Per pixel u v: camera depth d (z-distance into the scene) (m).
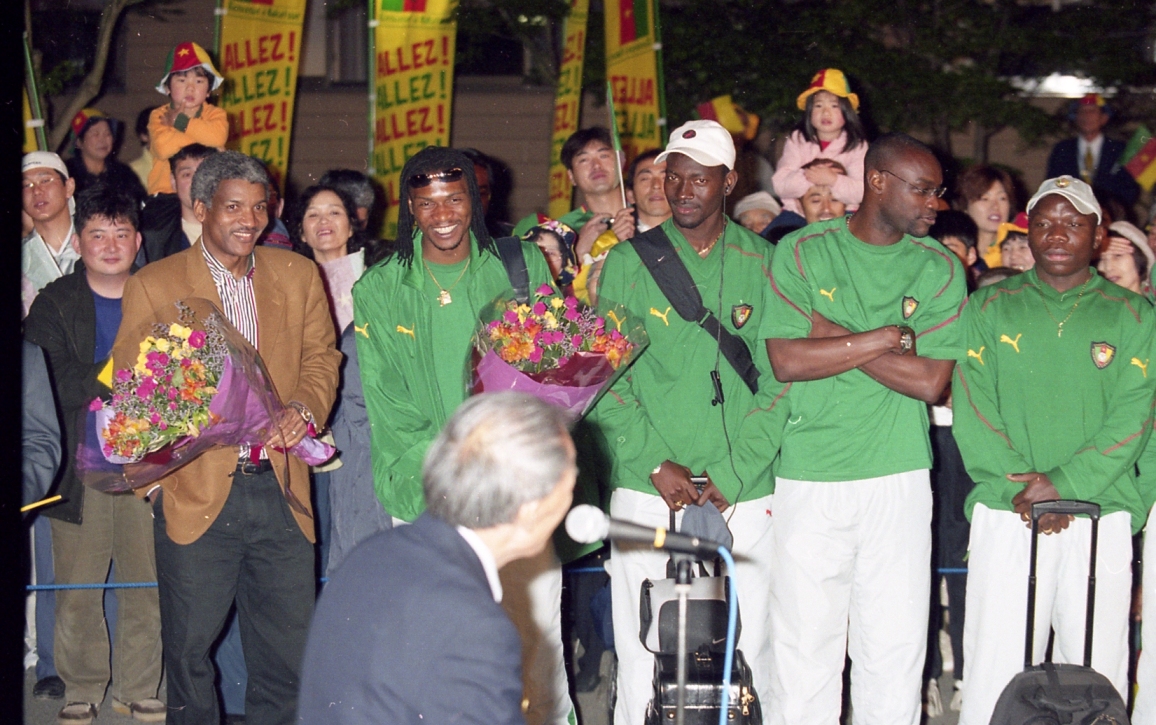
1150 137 8.32
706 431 4.25
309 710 2.40
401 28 7.98
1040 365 4.23
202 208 4.16
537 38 11.00
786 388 4.18
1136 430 4.17
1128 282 5.54
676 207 4.17
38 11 10.44
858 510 4.14
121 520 4.86
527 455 2.33
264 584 4.18
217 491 4.03
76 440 4.50
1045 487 4.18
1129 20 9.50
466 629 2.28
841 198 6.29
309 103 11.31
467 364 4.08
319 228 5.44
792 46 9.32
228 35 7.80
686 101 9.49
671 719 3.73
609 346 3.93
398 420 4.29
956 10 9.23
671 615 3.83
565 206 8.87
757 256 4.27
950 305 4.09
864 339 3.99
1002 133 10.94
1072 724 3.91
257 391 3.95
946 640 5.60
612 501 4.38
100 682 4.92
